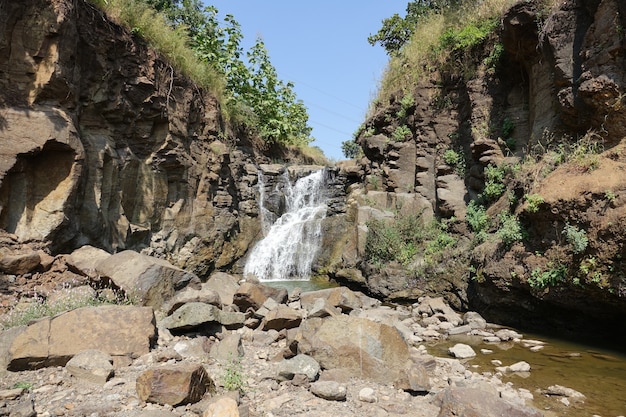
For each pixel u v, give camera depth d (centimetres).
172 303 795
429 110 1535
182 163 1395
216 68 1831
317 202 1894
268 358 631
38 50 912
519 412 421
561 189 859
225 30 1992
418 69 1622
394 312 1066
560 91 996
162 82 1333
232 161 1730
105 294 774
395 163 1594
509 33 1192
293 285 1466
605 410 529
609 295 770
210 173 1559
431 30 1667
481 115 1341
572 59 977
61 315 586
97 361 526
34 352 532
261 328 763
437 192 1418
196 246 1447
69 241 955
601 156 848
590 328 893
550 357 755
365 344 573
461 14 1594
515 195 1060
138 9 1295
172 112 1362
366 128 1917
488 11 1436
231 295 986
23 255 813
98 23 1105
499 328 978
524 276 913
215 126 1611
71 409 438
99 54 1106
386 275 1298
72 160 941
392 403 491
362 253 1423
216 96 1666
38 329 558
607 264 756
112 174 1131
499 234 1002
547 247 884
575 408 535
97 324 588
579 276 801
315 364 545
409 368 546
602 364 716
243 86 2047
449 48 1509
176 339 663
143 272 824
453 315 1043
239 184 1761
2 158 840
